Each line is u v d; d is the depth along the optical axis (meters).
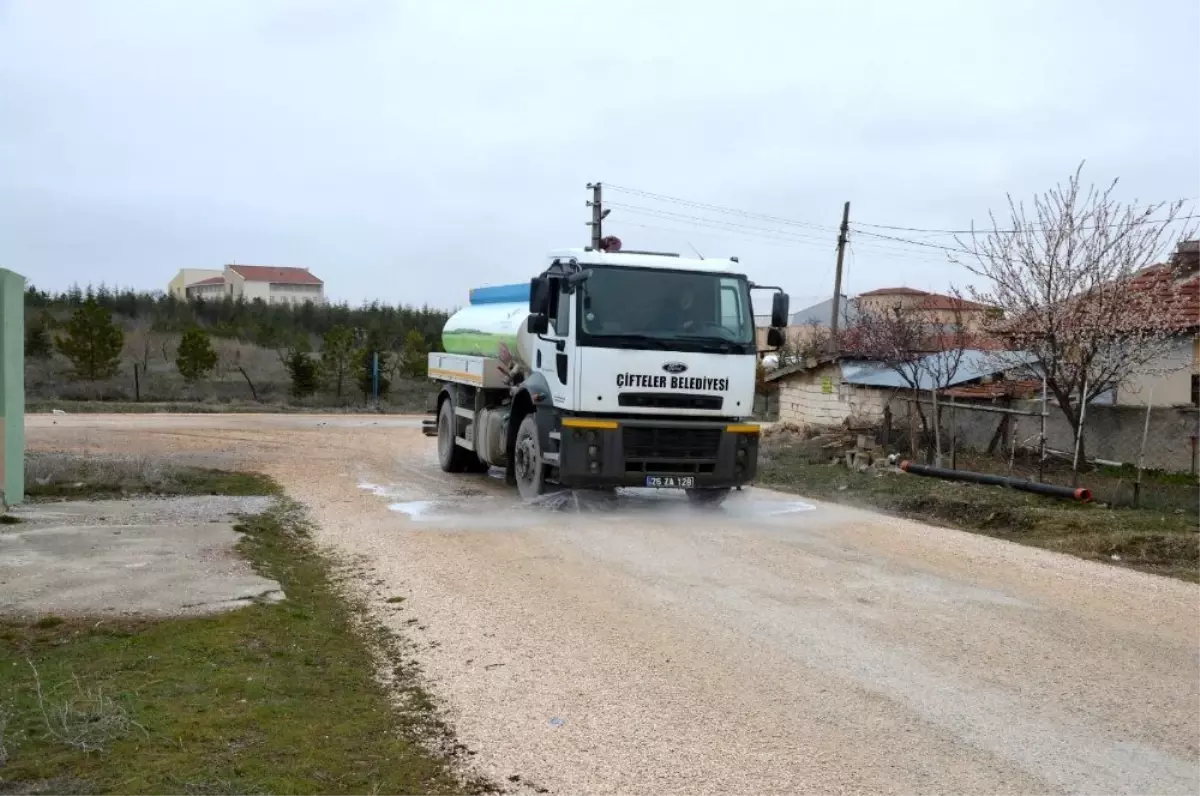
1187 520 11.53
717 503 12.84
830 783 4.43
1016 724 5.18
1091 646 6.63
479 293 16.55
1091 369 15.52
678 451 11.75
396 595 7.96
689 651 6.39
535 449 12.53
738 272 12.19
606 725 5.10
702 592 7.99
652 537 10.45
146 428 23.95
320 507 12.52
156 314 51.75
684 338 11.72
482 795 4.27
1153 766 4.68
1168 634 7.00
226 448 19.66
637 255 12.16
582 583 8.29
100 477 13.43
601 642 6.58
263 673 5.75
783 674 5.94
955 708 5.40
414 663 6.17
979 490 13.95
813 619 7.19
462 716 5.22
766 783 4.42
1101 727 5.16
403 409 37.19
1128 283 15.23
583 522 11.38
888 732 5.04
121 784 4.11
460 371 15.92
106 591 7.53
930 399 18.89
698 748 4.81
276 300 82.12
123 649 6.16
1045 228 15.66
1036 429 18.02
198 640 6.35
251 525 10.61
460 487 14.72
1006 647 6.56
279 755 4.51
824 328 48.69
